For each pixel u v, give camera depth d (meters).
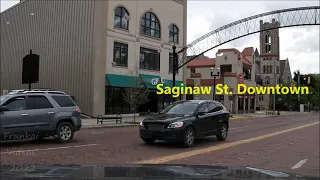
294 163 9.93
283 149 12.82
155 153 10.99
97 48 29.23
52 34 33.03
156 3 35.50
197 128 12.99
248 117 41.84
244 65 56.28
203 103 13.98
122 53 31.69
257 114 51.78
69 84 30.92
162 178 2.09
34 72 17.78
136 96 27.89
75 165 2.55
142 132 12.67
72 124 13.59
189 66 60.97
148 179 2.05
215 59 56.00
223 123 15.00
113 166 2.52
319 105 102.50
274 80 84.56
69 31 31.31
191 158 10.22
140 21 33.59
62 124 13.21
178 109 13.56
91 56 29.33
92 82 29.09
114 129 20.53
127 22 32.22
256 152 11.88
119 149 11.71
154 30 35.50
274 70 85.00
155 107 34.81
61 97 13.45
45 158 9.69
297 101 81.81
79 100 29.94
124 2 31.84
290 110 85.25
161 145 12.92
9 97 12.02
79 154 10.49
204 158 10.29
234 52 53.00
